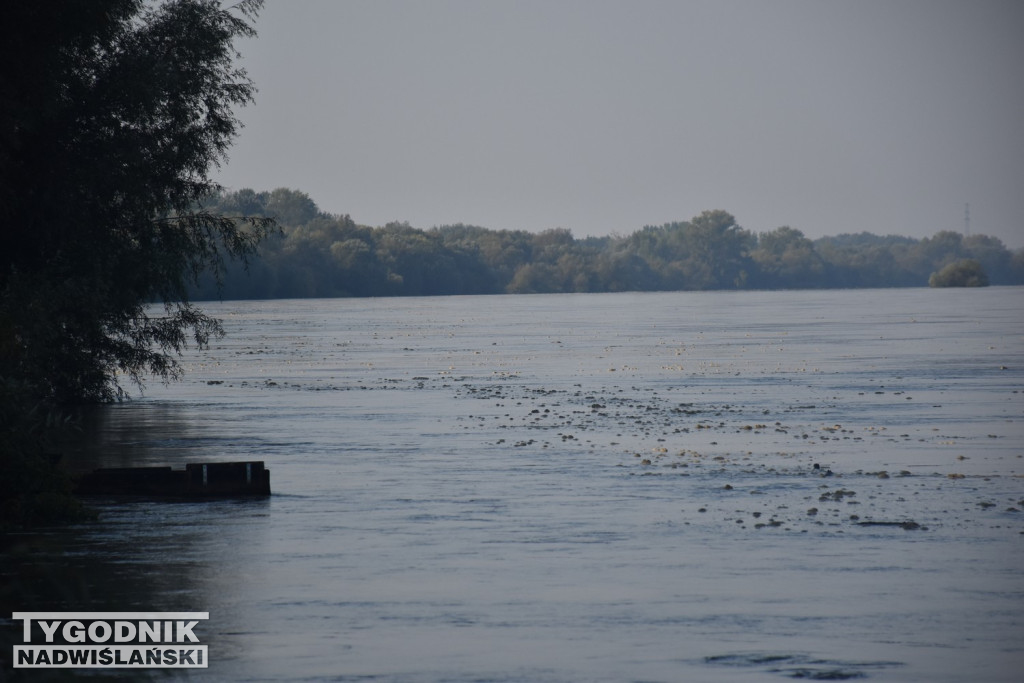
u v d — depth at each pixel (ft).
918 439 280.31
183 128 344.28
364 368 571.28
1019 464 237.25
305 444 281.33
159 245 359.87
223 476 207.51
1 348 232.32
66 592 134.51
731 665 109.60
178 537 169.89
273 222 385.09
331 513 189.26
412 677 106.63
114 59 322.55
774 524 175.63
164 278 355.97
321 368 573.74
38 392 264.72
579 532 171.53
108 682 106.11
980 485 210.79
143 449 272.92
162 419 343.46
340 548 161.48
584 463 244.22
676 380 477.36
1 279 303.27
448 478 225.76
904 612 126.82
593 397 404.77
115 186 322.96
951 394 403.13
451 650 114.73
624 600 132.57
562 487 213.25
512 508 191.93
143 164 327.88
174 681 106.01
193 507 196.13
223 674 107.76
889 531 169.78
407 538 168.14
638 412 351.25
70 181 311.68
